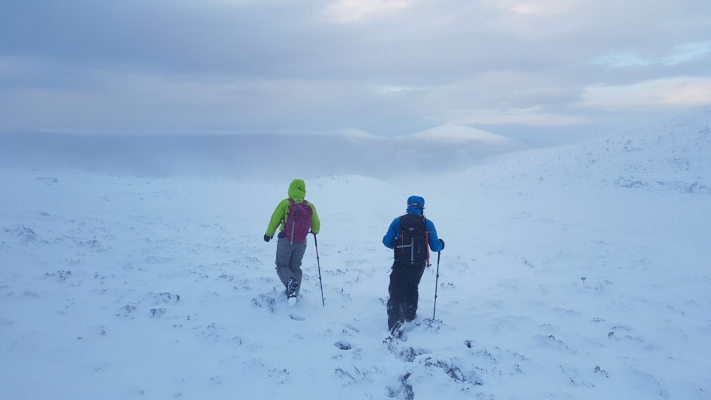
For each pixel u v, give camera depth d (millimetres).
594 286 8883
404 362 4711
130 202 17297
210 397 3957
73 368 4359
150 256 9242
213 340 5066
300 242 6410
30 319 5473
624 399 4207
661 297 8266
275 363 4594
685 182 23625
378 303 6910
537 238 15289
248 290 7000
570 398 4059
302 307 6445
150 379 4230
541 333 5770
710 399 4367
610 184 25828
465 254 11570
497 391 4109
